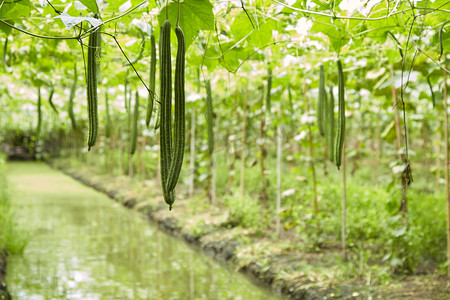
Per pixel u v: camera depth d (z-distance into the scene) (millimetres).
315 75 4516
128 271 5578
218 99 8180
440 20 2846
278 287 4730
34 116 14148
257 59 3830
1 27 2641
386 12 2760
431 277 4336
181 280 5246
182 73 1595
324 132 2887
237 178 10242
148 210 9195
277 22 2908
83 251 6492
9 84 5691
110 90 5727
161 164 1604
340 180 9227
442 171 10227
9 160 24859
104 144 16828
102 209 10070
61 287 4988
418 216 5773
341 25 2914
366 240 5648
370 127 11234
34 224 8305
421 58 3768
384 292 4070
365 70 4523
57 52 3871
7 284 5020
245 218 6777
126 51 3557
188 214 8016
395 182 4805
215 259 6066
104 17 2627
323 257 5230
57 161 22422
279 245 5777
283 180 8820
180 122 1591
